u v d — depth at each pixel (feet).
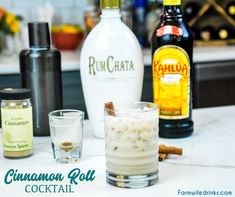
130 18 6.61
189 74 3.31
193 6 6.96
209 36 6.96
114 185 2.56
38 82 3.39
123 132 2.51
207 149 3.08
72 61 5.77
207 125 3.58
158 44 3.28
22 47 6.37
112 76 3.27
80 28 7.09
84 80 3.34
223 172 2.71
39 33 3.42
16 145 2.97
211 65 6.02
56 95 3.45
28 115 2.98
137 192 2.49
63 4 7.32
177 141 3.26
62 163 2.89
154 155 2.56
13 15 6.62
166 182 2.59
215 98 6.09
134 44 3.31
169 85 3.29
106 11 3.29
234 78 6.12
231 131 3.44
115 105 2.67
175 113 3.31
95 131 3.37
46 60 3.39
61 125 2.87
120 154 2.52
